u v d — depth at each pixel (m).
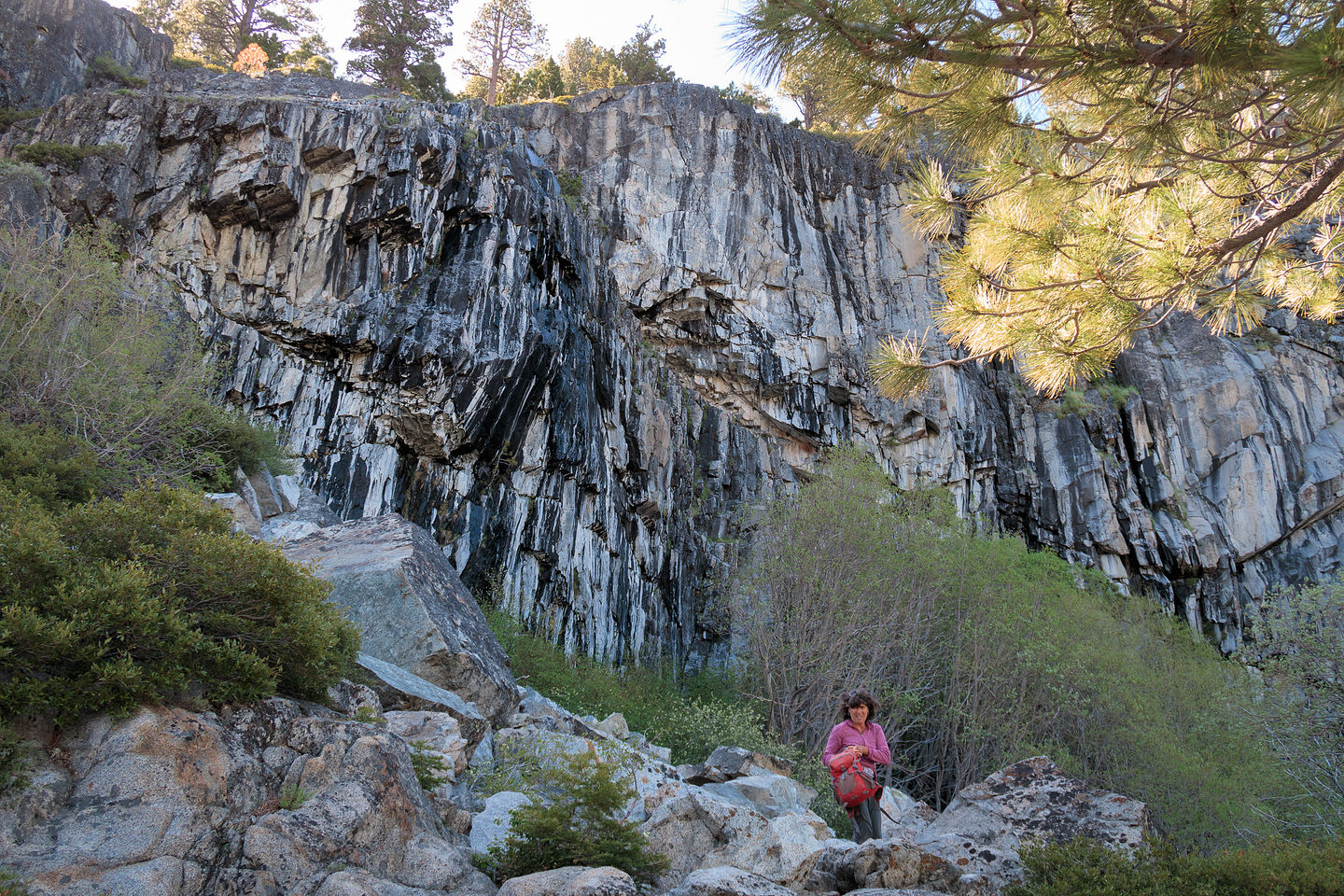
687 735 16.77
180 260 19.70
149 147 20.53
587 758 6.11
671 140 37.69
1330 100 4.92
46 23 27.58
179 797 4.47
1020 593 22.66
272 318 20.25
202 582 5.44
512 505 22.12
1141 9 5.35
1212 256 6.36
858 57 5.75
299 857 4.62
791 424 36.16
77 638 4.59
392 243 21.95
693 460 32.88
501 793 7.22
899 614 21.59
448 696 8.72
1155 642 27.42
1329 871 5.13
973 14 5.57
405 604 9.59
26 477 9.34
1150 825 6.40
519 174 24.66
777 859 6.63
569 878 5.01
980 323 6.77
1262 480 40.88
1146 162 6.60
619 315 29.78
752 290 36.81
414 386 20.50
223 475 13.07
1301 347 43.34
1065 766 19.50
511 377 21.86
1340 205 6.59
